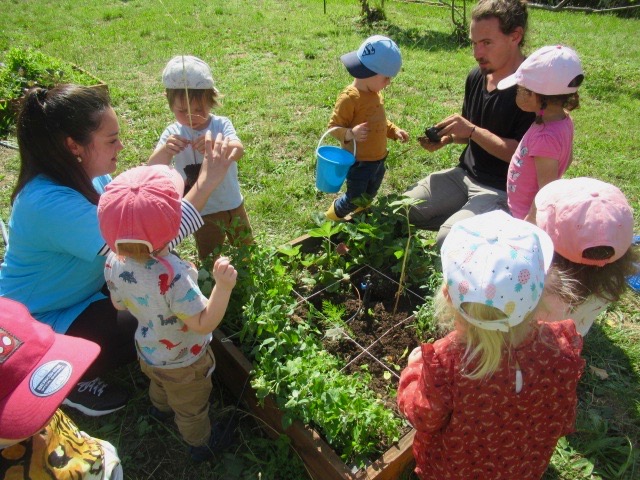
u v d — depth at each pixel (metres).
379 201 3.38
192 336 2.15
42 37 8.69
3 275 2.60
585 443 2.61
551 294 2.04
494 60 3.26
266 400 2.41
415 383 1.92
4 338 1.44
